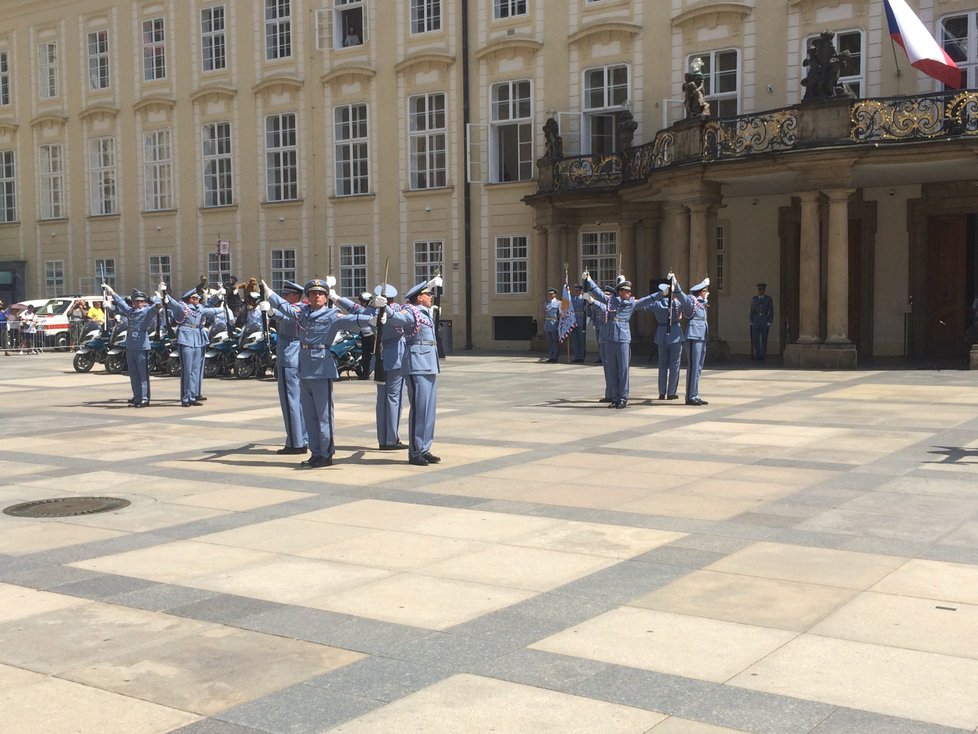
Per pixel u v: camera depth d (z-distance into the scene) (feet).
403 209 115.14
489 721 15.39
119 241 138.31
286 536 26.99
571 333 92.43
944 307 88.58
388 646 18.65
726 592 21.50
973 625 19.26
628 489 32.40
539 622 19.80
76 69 140.26
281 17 122.42
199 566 24.20
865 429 44.34
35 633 19.60
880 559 23.81
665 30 97.91
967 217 87.30
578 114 102.94
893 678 16.80
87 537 27.27
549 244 102.68
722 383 67.21
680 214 84.58
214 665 17.84
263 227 125.39
